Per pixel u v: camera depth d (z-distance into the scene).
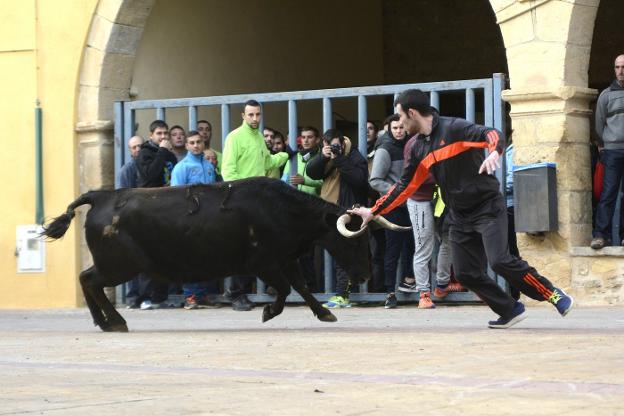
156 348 9.91
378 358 8.46
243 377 7.59
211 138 19.28
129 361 8.91
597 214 14.46
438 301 15.30
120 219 11.99
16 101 18.12
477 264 10.91
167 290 16.80
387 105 23.31
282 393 6.70
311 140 15.89
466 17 22.98
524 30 14.83
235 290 15.87
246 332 11.52
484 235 10.59
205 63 19.42
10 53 18.16
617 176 14.34
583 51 14.70
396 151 14.78
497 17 15.01
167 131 16.52
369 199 15.41
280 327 12.27
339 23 22.61
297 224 11.69
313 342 9.96
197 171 15.77
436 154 10.48
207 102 17.12
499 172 14.97
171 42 18.78
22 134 18.09
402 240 15.15
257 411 6.03
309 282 16.02
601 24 21.67
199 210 11.77
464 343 9.45
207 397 6.61
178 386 7.17
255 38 20.50
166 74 18.67
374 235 15.72
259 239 11.66
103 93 17.73
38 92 18.00
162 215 11.85
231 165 15.27
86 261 17.78
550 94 14.52
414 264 14.94
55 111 17.92
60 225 12.20
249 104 15.32
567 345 9.12
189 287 16.28
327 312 12.14
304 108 21.25
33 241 18.00
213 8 19.62
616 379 6.99
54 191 17.92
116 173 17.58
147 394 6.82
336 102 22.17
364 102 16.06
